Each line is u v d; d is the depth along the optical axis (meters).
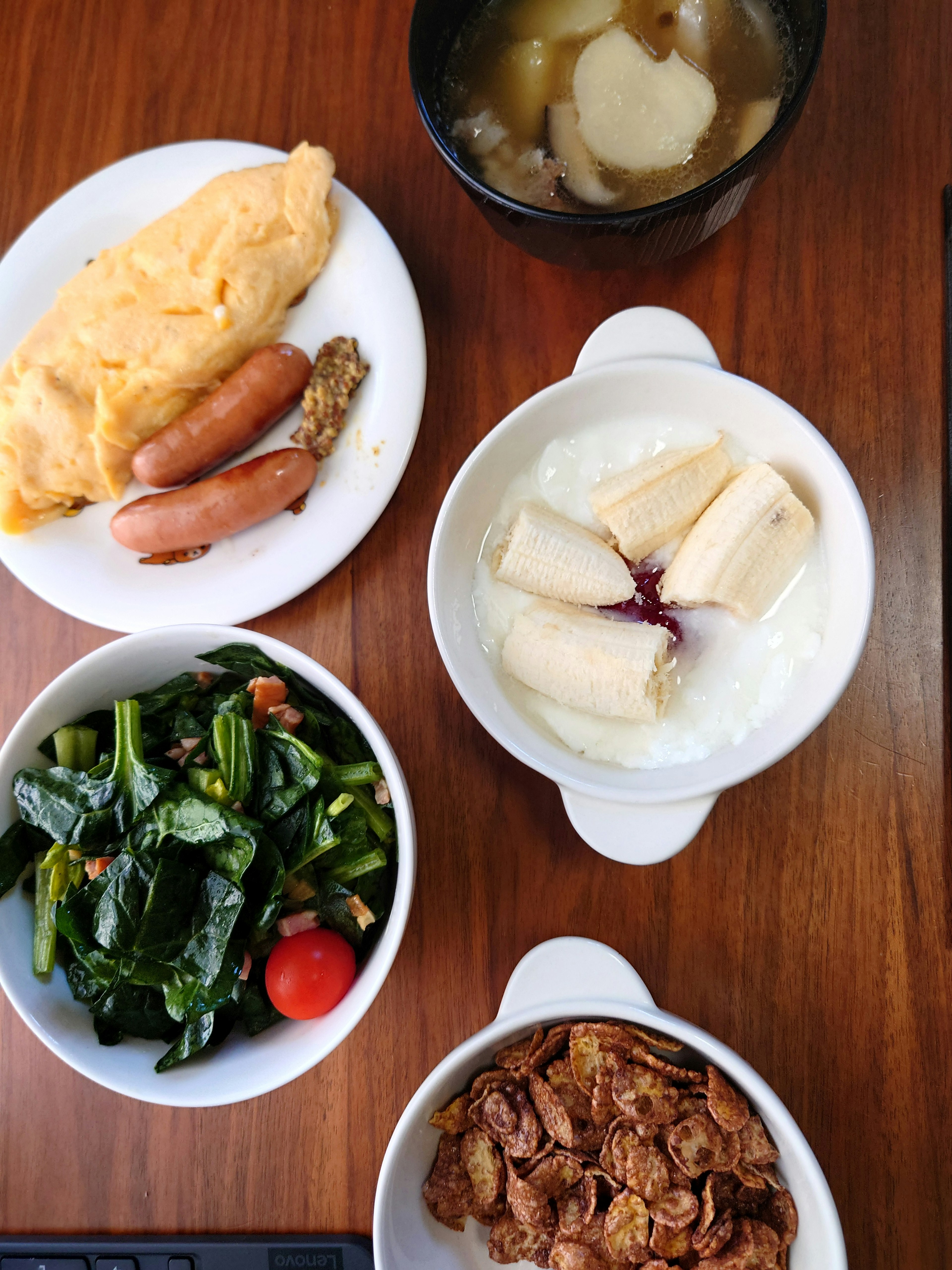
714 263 0.39
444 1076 0.33
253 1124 0.38
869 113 0.39
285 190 0.39
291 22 0.42
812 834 0.37
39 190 0.43
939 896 0.36
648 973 0.37
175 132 0.43
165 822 0.34
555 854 0.38
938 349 0.38
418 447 0.40
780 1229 0.33
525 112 0.37
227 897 0.33
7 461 0.40
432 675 0.39
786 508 0.34
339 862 0.35
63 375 0.40
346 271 0.40
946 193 0.38
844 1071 0.36
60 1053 0.33
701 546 0.35
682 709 0.36
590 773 0.34
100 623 0.40
